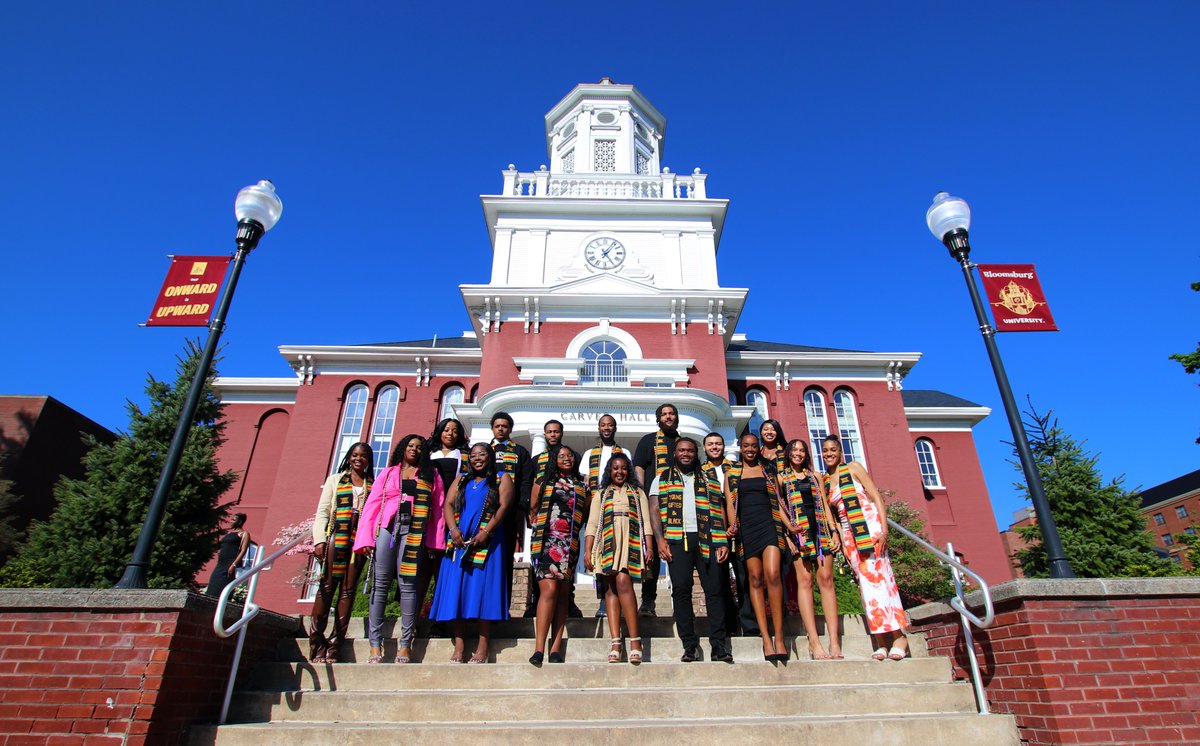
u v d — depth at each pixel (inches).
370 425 899.4
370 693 200.7
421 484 241.4
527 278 849.5
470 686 212.5
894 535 656.4
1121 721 182.4
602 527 237.9
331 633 238.5
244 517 404.2
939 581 615.2
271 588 768.3
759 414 924.6
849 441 916.0
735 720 191.8
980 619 217.5
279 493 839.7
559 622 232.5
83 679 171.9
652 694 199.9
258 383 957.2
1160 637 195.0
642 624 266.1
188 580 620.1
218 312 253.9
